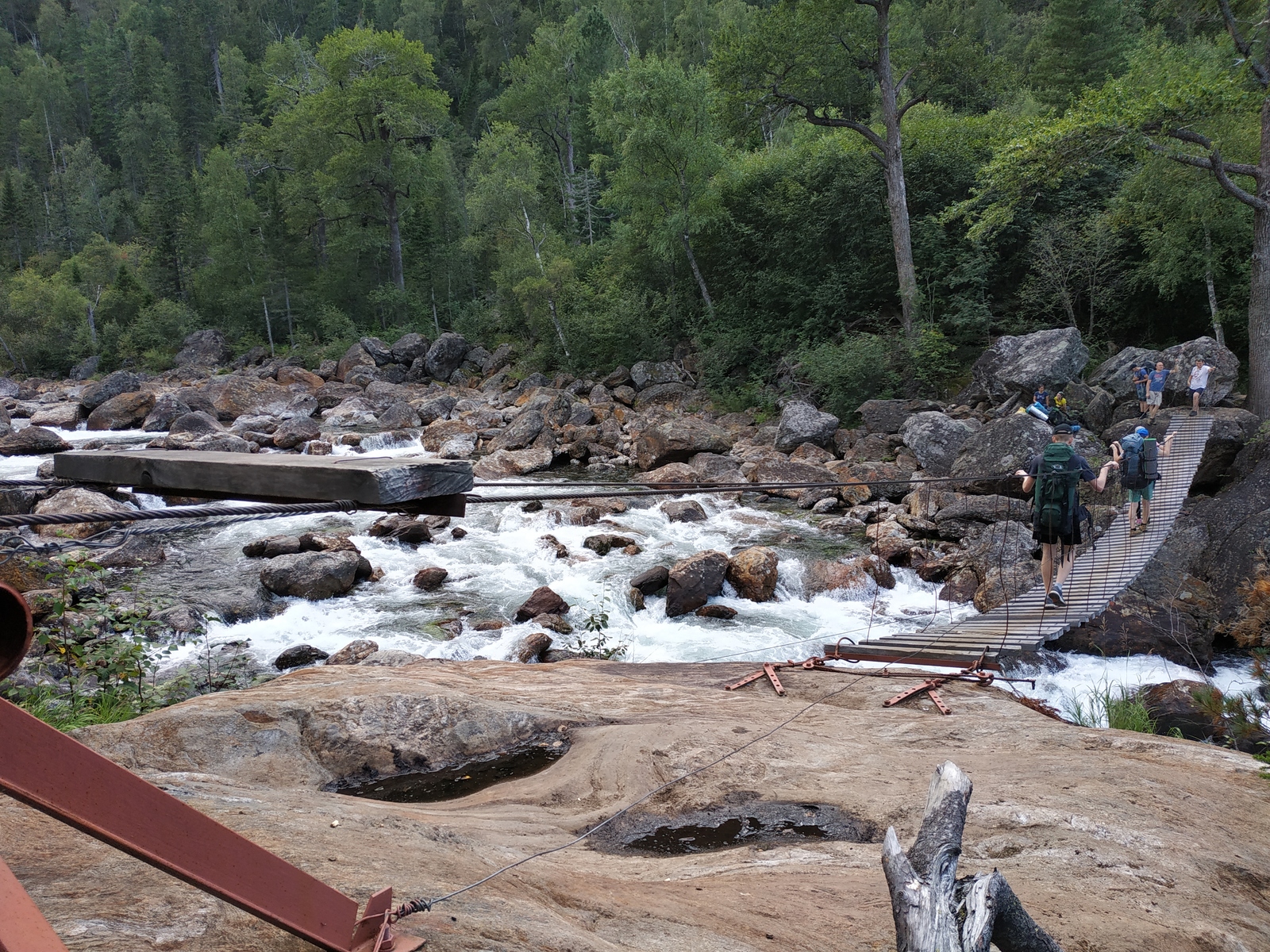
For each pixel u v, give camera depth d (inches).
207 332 2132.1
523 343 1642.5
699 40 2529.5
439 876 105.5
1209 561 509.7
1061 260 1038.4
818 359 1098.1
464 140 2760.8
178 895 83.7
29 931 41.4
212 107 3880.4
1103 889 124.3
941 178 1201.4
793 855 142.2
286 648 435.5
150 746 175.5
